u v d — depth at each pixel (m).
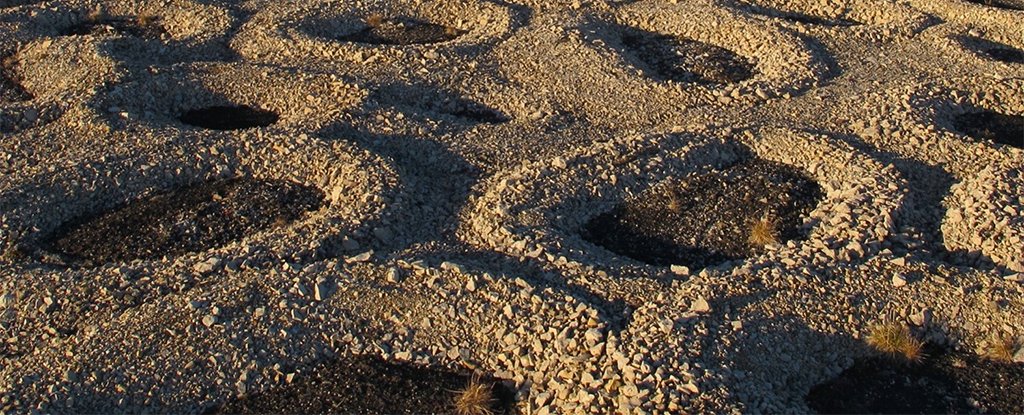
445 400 10.88
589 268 12.53
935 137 16.00
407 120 17.16
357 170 15.16
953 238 13.35
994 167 14.57
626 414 10.20
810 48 20.11
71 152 16.17
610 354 10.95
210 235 14.14
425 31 22.64
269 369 11.23
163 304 11.98
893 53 20.27
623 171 15.15
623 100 18.12
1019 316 11.53
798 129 16.45
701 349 10.95
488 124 17.23
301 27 21.98
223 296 12.04
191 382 11.02
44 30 22.42
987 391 10.92
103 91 17.98
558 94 18.41
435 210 14.66
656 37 21.94
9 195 14.55
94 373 11.04
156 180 15.37
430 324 11.70
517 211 14.08
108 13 23.66
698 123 16.92
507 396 11.03
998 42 21.36
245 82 18.67
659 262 13.48
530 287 11.98
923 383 11.12
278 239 13.45
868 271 12.32
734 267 12.73
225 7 23.22
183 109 18.41
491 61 20.02
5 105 17.78
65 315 12.19
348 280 12.27
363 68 19.58
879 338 11.35
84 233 14.27
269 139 16.06
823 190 15.03
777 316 11.59
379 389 11.01
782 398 10.75
